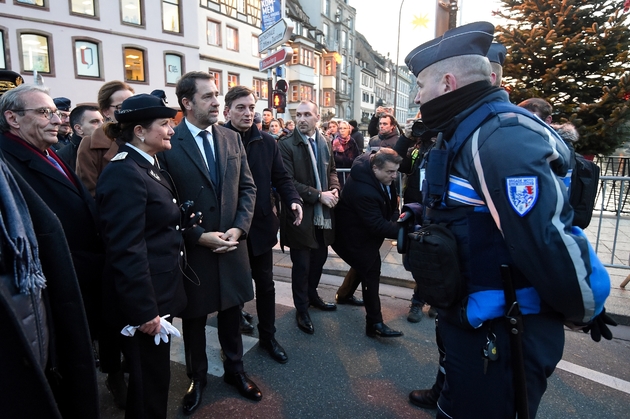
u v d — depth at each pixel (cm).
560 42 677
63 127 394
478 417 140
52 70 1753
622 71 661
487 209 132
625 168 733
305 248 323
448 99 140
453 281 135
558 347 138
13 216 108
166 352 196
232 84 2688
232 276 235
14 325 102
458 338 144
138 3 2036
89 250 204
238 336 250
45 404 110
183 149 223
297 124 331
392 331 309
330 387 252
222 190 231
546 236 115
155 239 186
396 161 286
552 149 122
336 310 364
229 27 2636
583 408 230
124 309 170
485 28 139
